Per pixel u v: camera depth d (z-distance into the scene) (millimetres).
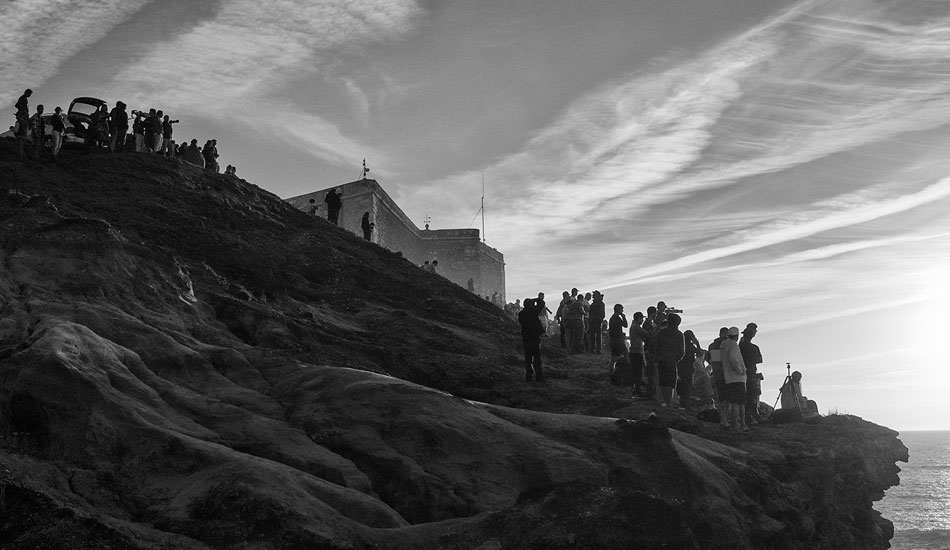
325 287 24641
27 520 7398
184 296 14836
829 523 13758
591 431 11172
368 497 8945
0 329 10875
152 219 23469
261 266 23156
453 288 28969
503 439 10539
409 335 21609
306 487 8727
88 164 26250
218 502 8180
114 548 7320
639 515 8344
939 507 106812
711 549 10039
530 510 8648
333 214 33000
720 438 14625
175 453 9062
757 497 11656
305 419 10625
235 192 29078
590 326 25266
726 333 16219
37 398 9141
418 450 10180
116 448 9086
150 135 29484
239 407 10688
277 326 15469
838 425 17625
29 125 25172
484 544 8211
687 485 10594
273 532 7848
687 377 17281
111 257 13805
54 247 13414
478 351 22016
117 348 10789
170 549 7527
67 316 11445
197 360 11656
